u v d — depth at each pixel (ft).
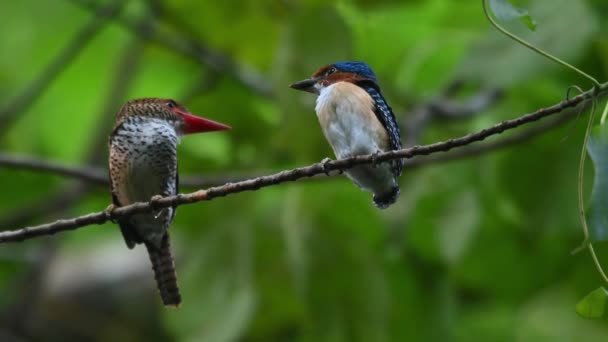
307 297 39.06
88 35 45.27
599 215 20.88
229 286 39.58
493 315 44.93
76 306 51.34
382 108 28.76
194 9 45.19
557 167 39.70
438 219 39.88
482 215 41.04
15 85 49.14
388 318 39.27
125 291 52.08
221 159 43.29
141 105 29.17
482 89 40.42
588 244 20.92
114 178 28.96
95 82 49.34
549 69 35.83
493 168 40.34
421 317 41.16
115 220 24.91
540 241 42.80
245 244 39.91
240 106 44.04
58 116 49.14
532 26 21.85
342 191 40.63
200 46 45.85
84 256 53.06
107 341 50.93
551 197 39.70
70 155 48.88
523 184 39.99
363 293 39.37
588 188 39.06
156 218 27.68
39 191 47.60
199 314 39.29
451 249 38.78
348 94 28.22
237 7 44.29
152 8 45.80
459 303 45.06
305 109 37.19
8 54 49.21
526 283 44.11
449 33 43.42
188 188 42.11
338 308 39.29
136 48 46.78
